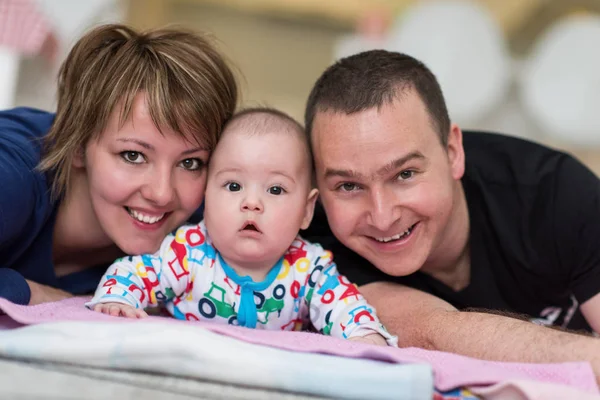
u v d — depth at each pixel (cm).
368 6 364
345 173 111
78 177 123
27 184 113
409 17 274
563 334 92
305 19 390
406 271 118
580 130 270
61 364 80
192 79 115
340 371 76
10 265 121
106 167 112
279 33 393
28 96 218
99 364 79
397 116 111
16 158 113
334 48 388
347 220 115
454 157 127
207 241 115
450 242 128
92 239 128
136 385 77
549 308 140
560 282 132
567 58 267
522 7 346
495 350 94
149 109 110
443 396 79
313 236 137
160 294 113
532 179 134
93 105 113
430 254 126
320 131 115
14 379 75
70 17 216
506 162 140
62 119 119
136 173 112
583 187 130
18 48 198
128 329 81
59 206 123
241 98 136
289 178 111
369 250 118
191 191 117
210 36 136
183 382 77
